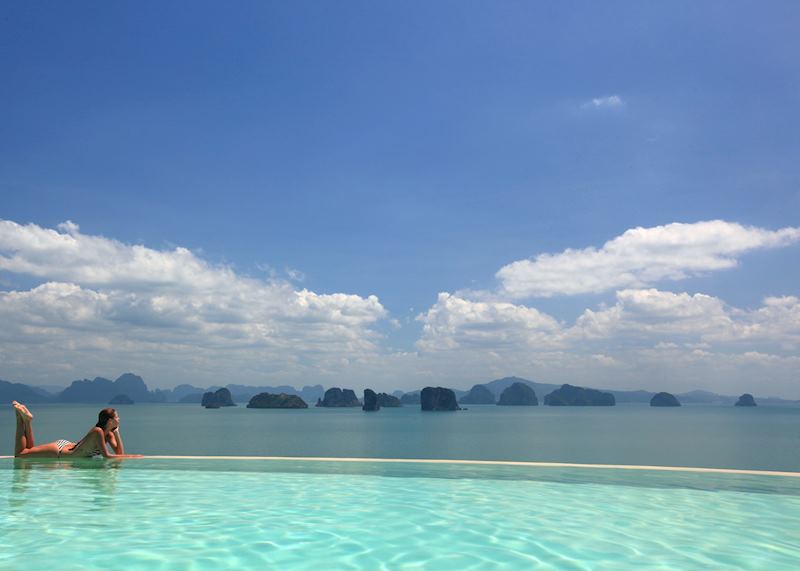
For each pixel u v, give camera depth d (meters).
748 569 3.86
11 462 9.55
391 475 8.28
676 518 5.53
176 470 8.75
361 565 3.95
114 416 10.13
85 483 7.57
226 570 3.81
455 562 4.03
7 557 4.07
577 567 3.92
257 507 6.02
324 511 5.84
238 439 50.34
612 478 7.97
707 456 36.00
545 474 8.27
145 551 4.26
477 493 6.95
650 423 101.81
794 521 5.43
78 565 3.89
